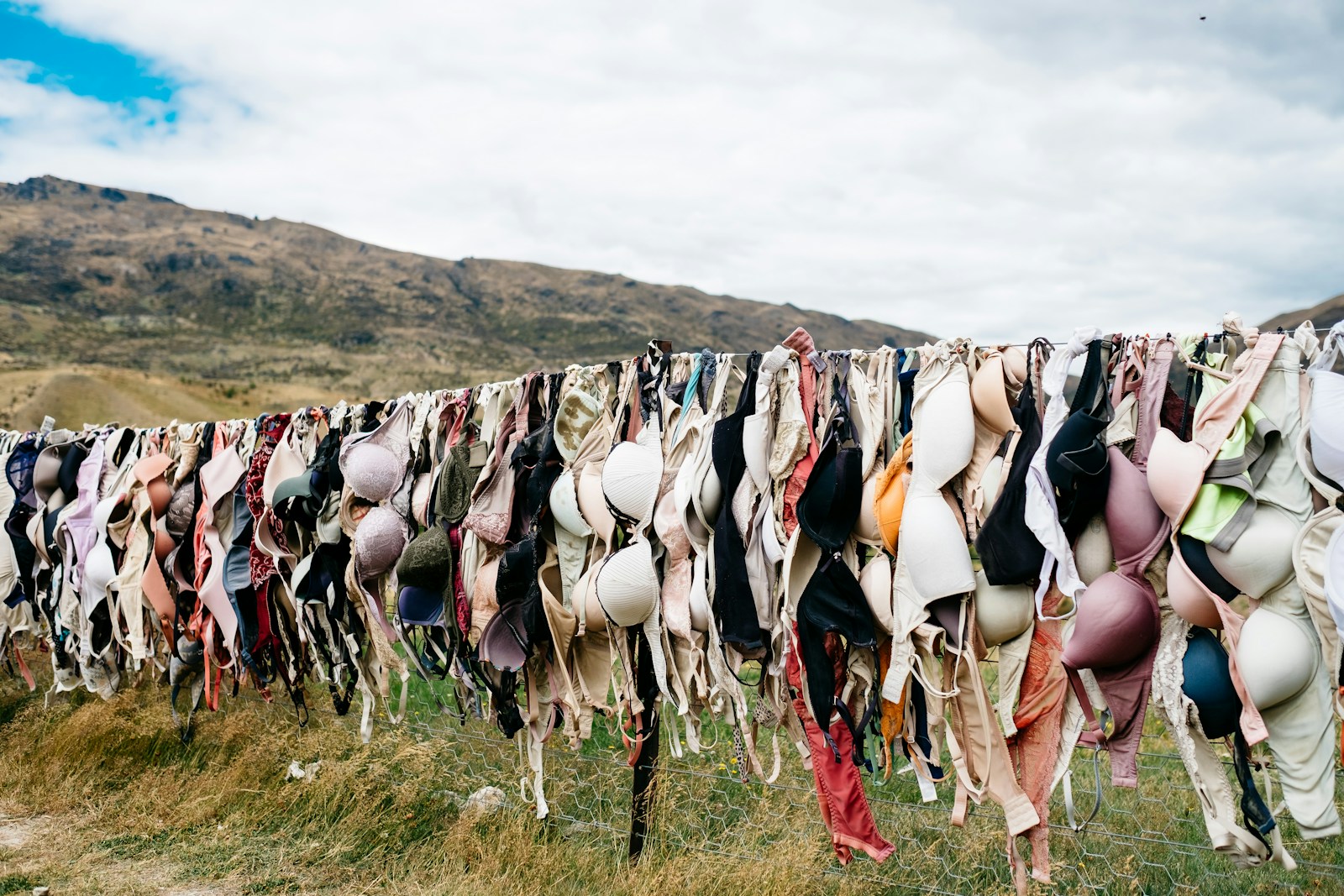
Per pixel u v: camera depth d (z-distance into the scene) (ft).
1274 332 9.08
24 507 23.81
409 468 16.55
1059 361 9.68
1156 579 9.55
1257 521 8.75
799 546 11.30
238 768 18.92
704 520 12.09
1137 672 9.55
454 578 15.11
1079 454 9.26
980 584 10.27
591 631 14.01
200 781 18.90
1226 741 9.76
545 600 13.82
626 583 12.60
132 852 16.43
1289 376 8.86
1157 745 16.97
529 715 14.64
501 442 14.62
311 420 18.70
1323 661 8.70
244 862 15.70
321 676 17.81
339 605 17.30
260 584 18.30
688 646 12.80
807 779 16.15
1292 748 8.77
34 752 21.09
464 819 16.02
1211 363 9.35
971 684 10.38
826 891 13.08
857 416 11.19
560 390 14.43
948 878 13.14
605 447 13.64
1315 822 8.61
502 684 14.71
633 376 13.42
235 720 21.08
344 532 17.12
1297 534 8.57
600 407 14.10
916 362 10.99
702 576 12.20
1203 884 12.64
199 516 19.43
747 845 14.30
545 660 14.66
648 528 12.92
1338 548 8.38
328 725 20.72
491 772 18.04
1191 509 8.98
